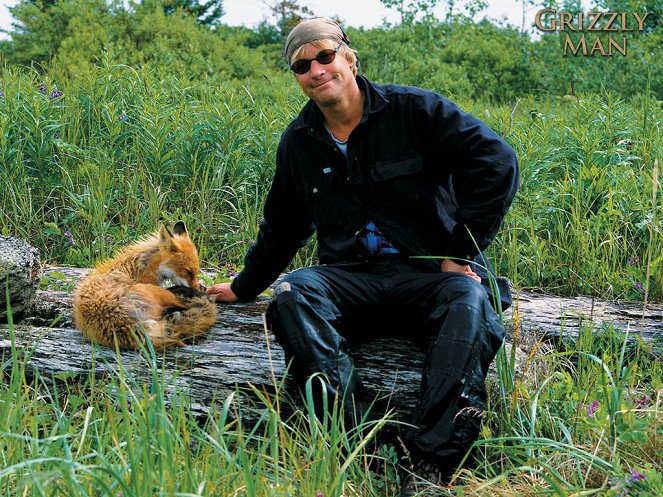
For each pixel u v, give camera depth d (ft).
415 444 11.08
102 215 21.67
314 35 12.94
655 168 11.75
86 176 23.45
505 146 12.94
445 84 50.88
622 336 15.85
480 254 13.65
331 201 13.61
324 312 12.30
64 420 11.44
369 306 13.23
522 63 56.44
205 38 59.26
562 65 52.85
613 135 25.13
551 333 16.37
